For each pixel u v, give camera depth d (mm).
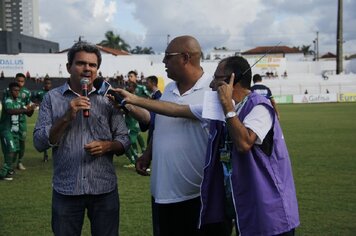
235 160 3561
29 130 21188
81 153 3885
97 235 4012
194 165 4082
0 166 11398
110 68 52375
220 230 4078
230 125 3449
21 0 120000
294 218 3576
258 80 10781
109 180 3992
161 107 3982
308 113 30453
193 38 4121
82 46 3895
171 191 4129
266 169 3518
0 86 42281
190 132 4074
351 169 10211
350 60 76875
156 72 53375
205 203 3775
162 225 4285
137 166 4641
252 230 3500
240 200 3543
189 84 4148
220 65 3699
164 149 4137
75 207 3924
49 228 6266
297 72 69750
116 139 4039
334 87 55656
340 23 53312
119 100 3992
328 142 15117
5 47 59219
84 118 3904
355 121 23656
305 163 11070
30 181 9508
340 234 5855
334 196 7734
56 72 49625
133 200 7699
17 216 6840
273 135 3568
